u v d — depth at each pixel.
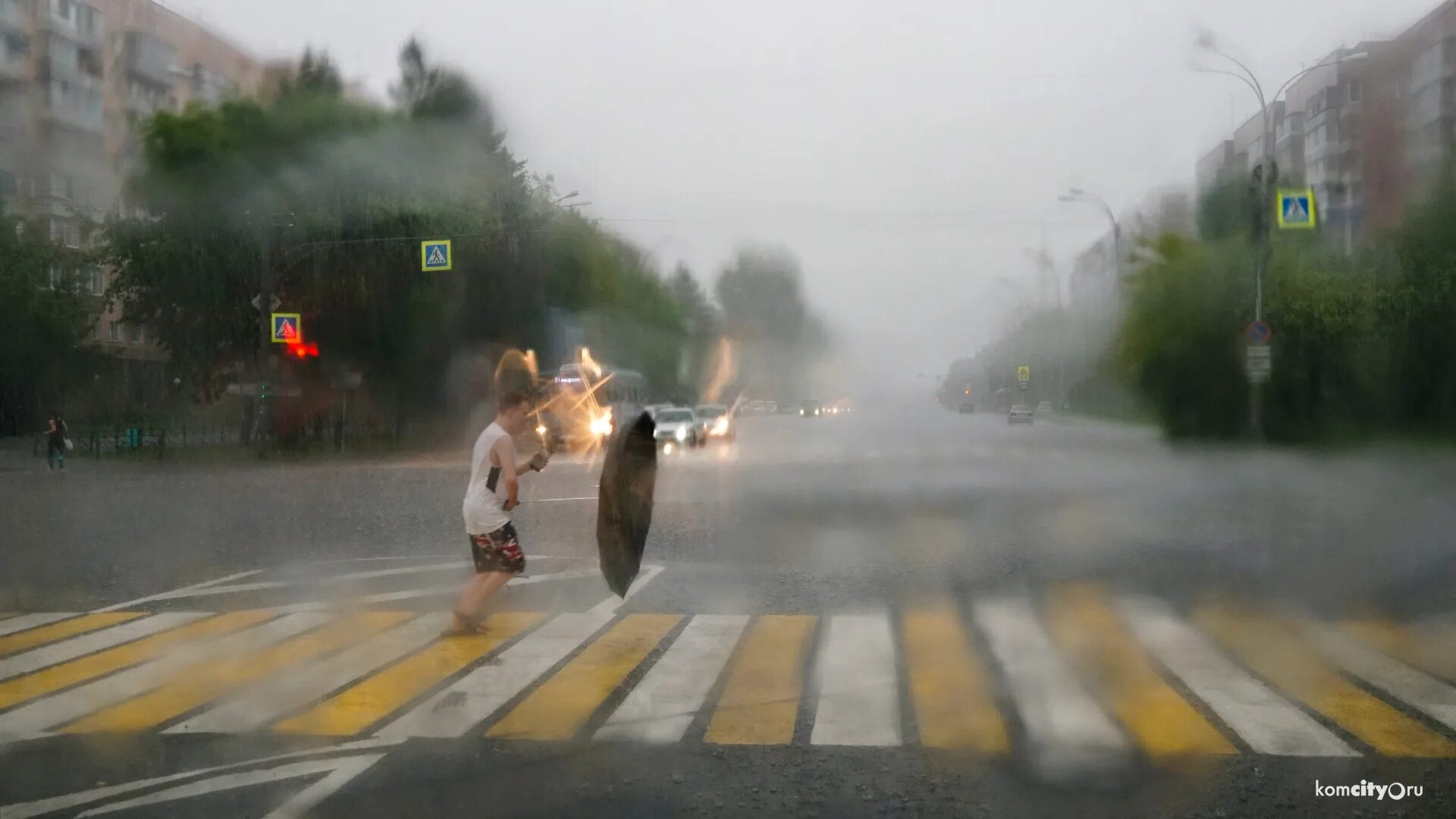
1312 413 32.84
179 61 30.45
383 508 18.34
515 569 8.13
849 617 8.71
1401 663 7.19
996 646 7.67
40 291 34.09
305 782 5.07
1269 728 5.79
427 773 5.18
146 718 6.05
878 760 5.35
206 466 32.16
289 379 38.12
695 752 5.47
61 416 31.25
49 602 9.66
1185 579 10.38
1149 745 5.55
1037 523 14.88
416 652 7.55
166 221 32.38
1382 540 12.98
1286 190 31.38
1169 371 37.00
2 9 15.59
